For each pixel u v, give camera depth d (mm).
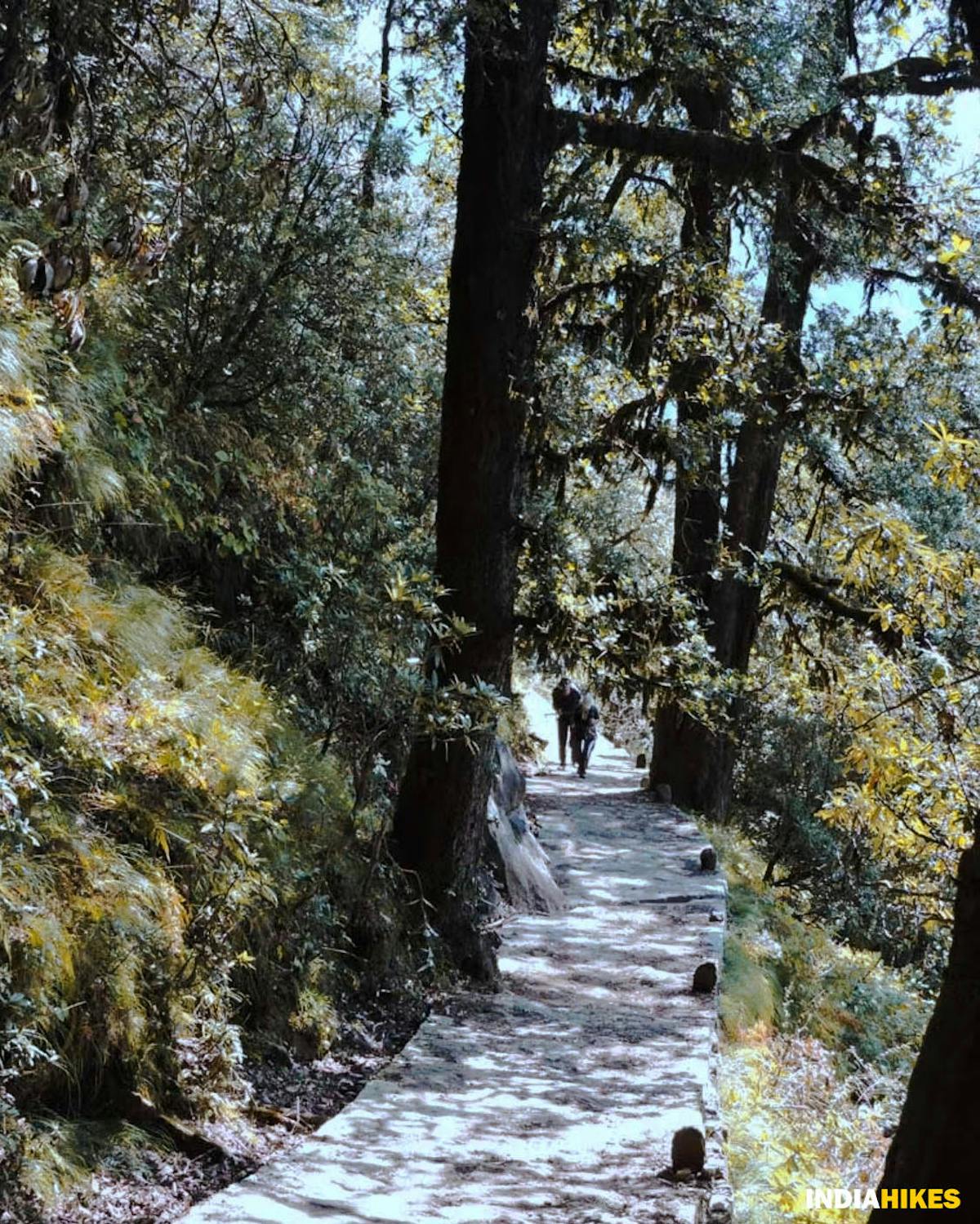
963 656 10820
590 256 14312
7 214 8844
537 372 12812
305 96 12250
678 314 15203
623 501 24109
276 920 8891
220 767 8961
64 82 5262
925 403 18094
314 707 12250
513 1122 8039
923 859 12523
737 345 16125
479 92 11727
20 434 8484
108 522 10828
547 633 11945
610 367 16016
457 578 11734
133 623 9492
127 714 8695
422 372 16250
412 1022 9914
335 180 14148
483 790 11477
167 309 12484
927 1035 5781
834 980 16766
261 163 12141
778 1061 12273
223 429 12547
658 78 14625
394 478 15672
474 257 11742
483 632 11742
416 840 11289
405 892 10930
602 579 12469
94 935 6922
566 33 14688
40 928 6504
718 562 18219
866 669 10914
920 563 10391
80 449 9781
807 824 24734
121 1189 6344
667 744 23703
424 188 20609
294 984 8836
